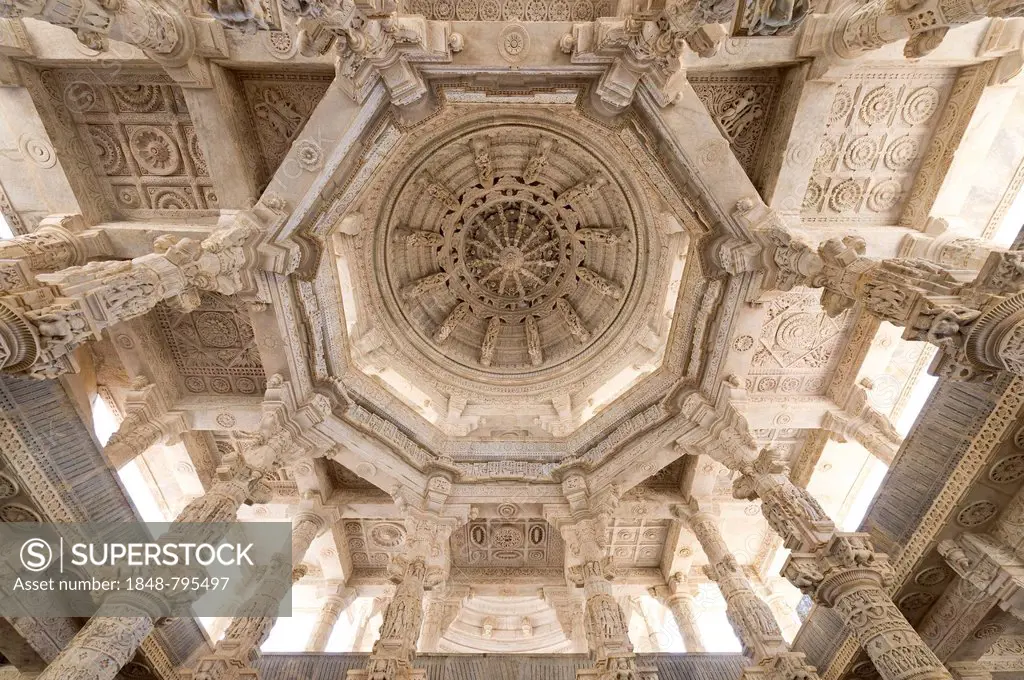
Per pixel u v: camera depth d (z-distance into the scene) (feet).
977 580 22.91
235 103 31.01
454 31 28.43
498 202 50.75
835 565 24.59
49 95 30.91
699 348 37.14
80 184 32.65
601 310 51.57
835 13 28.07
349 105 29.01
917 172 33.55
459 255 52.08
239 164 31.42
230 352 40.14
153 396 39.04
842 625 27.37
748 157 33.94
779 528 28.09
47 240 29.91
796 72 30.40
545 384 50.49
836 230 34.06
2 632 24.62
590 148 44.11
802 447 44.73
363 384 41.52
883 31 25.08
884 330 36.35
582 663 32.30
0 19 28.02
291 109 32.04
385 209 46.42
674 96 29.35
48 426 23.63
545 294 53.62
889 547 27.04
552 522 41.06
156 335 39.34
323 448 38.88
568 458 43.06
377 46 26.25
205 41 28.02
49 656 25.94
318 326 36.60
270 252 31.55
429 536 39.45
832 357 39.19
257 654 33.37
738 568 37.17
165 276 24.27
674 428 38.96
